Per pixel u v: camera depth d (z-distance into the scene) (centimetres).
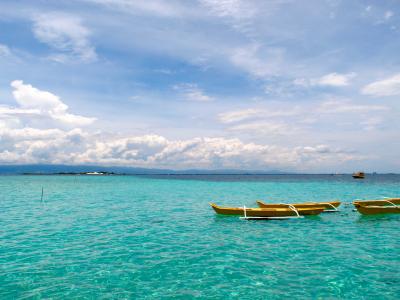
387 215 2258
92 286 923
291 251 1311
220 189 5581
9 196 3878
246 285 938
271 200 3500
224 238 1547
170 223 1953
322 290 901
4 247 1348
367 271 1059
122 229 1755
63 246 1371
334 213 2394
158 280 976
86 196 3934
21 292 875
